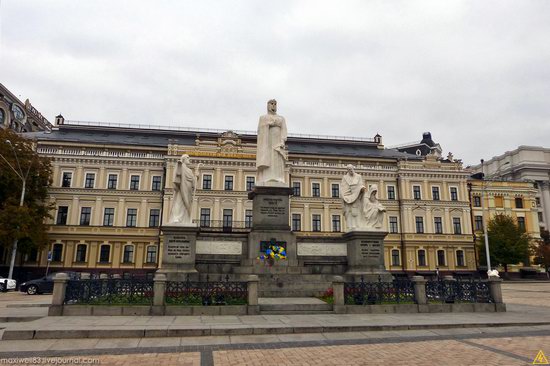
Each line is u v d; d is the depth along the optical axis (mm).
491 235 57188
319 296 15195
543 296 25547
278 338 9453
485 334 10125
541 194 87875
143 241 52000
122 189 53562
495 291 14023
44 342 8930
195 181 16828
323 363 7371
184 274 15234
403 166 60906
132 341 9055
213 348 8461
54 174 52812
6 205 40281
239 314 11914
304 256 17344
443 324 10859
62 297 11688
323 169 59344
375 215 17328
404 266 57656
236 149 56875
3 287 30328
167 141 61906
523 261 58562
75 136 59406
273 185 17516
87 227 51438
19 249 43625
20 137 46094
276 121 18672
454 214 60125
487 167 100438
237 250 16938
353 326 10359
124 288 12367
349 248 17328
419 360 7574
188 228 15930
